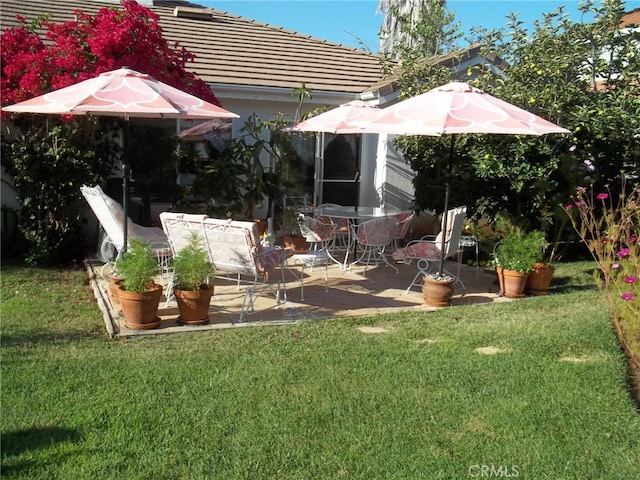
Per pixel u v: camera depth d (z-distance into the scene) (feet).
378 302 25.58
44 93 28.37
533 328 21.30
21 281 27.04
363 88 41.81
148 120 35.35
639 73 34.50
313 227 31.22
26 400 14.62
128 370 16.69
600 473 12.25
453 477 12.02
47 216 30.50
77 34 29.73
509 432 13.78
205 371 16.75
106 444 12.80
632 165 35.88
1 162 30.27
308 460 12.50
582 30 34.37
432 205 36.91
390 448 13.03
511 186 32.68
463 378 16.66
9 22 37.17
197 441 13.07
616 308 20.47
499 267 27.53
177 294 21.11
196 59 39.34
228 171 34.04
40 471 11.78
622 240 23.61
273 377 16.44
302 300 25.57
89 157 30.60
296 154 40.22
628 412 14.78
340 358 18.02
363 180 41.96
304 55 44.83
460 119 21.98
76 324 21.24
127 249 23.04
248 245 21.56
